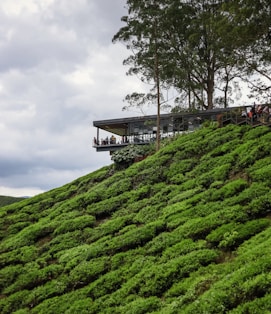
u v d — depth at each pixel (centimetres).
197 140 3278
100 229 2455
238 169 2355
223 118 3588
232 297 1177
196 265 1553
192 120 5022
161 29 3947
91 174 4119
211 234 1712
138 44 3872
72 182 4078
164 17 3934
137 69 3947
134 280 1670
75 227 2656
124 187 3031
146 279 1627
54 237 2684
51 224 2845
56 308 1764
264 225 1617
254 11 2750
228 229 1686
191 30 4691
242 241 1578
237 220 1739
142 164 3341
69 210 3077
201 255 1595
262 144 2492
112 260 1947
